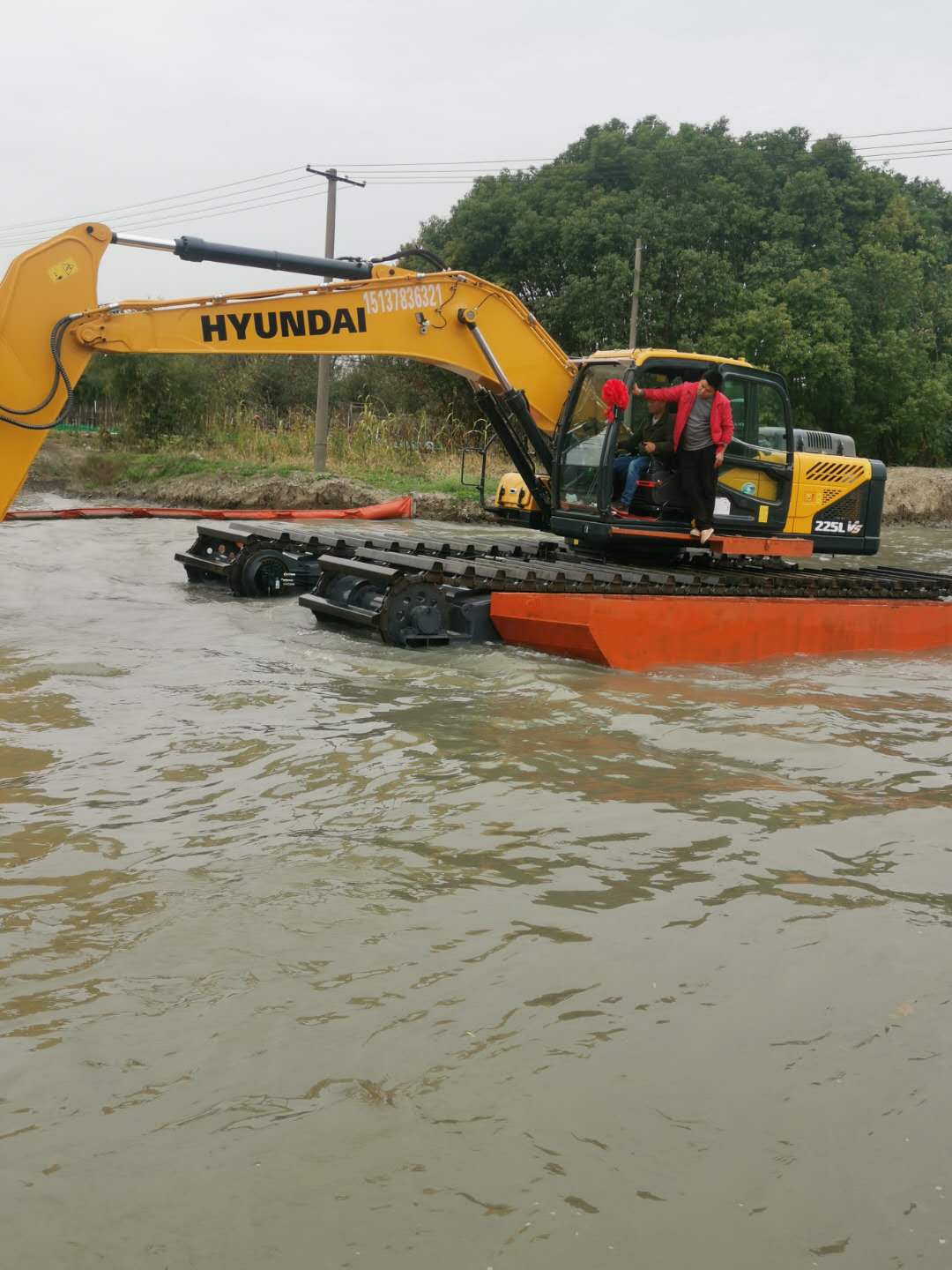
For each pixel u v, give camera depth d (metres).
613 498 9.74
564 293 36.91
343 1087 2.65
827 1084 2.73
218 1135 2.46
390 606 8.37
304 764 5.24
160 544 14.75
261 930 3.48
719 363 9.71
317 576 10.86
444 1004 3.05
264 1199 2.27
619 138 39.53
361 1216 2.22
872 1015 3.08
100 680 6.84
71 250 8.36
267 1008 3.00
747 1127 2.55
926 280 42.53
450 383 38.09
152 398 30.58
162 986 3.11
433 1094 2.63
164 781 4.93
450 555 9.75
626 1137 2.50
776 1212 2.27
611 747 5.77
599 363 9.77
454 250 39.47
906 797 5.12
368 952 3.35
